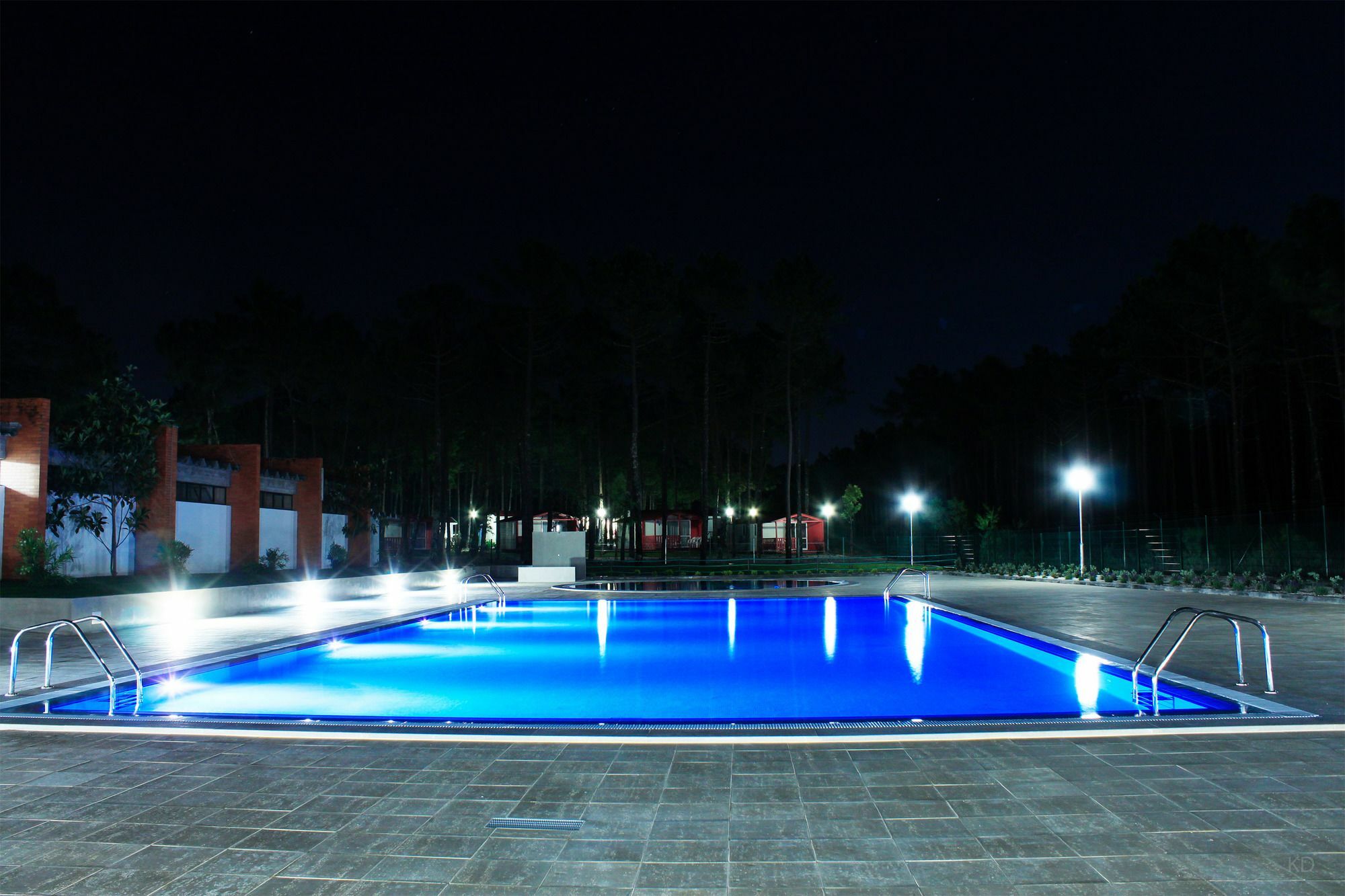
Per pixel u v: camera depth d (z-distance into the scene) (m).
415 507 60.66
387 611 17.02
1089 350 41.38
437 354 34.91
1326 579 19.58
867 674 9.09
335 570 26.22
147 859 3.33
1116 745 4.95
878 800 3.98
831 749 4.91
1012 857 3.28
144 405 18.27
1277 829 3.56
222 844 3.48
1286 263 21.95
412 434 43.69
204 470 22.73
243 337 32.91
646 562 36.38
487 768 4.57
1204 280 28.67
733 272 35.56
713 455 54.75
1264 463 41.53
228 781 4.38
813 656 10.52
